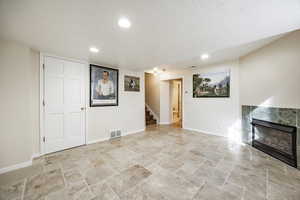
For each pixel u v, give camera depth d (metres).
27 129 2.30
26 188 1.69
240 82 3.44
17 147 2.19
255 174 1.97
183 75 4.93
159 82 5.94
